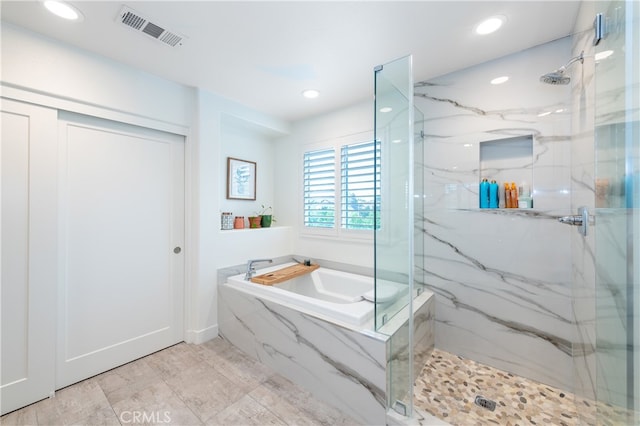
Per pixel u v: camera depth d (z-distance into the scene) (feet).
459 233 7.22
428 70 7.15
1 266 5.19
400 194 5.34
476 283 6.97
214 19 5.14
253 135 11.09
